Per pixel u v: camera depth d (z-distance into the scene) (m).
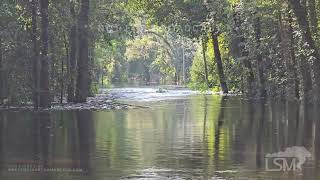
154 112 25.42
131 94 48.69
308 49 26.72
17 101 28.73
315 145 13.78
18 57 28.22
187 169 10.81
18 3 27.06
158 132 16.86
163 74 101.31
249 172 10.51
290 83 33.06
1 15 26.17
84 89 32.78
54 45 30.69
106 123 19.78
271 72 37.72
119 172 10.56
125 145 14.00
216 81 53.91
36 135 16.12
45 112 25.11
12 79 28.53
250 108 27.50
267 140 14.77
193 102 34.22
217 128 17.89
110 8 36.44
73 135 16.11
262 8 33.78
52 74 30.45
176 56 93.62
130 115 23.53
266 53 38.78
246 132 16.66
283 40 33.12
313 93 27.83
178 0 46.38
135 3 46.50
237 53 44.88
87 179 10.01
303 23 26.72
